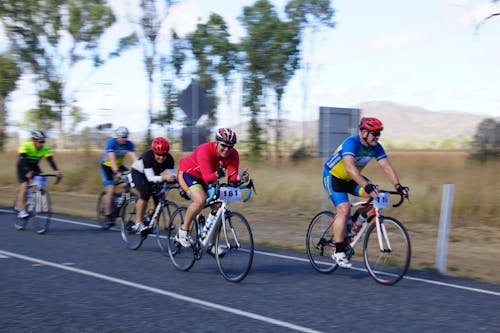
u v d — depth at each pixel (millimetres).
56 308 5031
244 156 20281
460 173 13148
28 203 9727
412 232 9914
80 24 22688
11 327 4484
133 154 9977
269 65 20672
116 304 5184
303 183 14078
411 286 6031
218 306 5129
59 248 8164
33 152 9805
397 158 18531
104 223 10094
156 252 8000
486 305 5258
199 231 6566
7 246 8273
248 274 6586
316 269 6805
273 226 10672
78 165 18672
